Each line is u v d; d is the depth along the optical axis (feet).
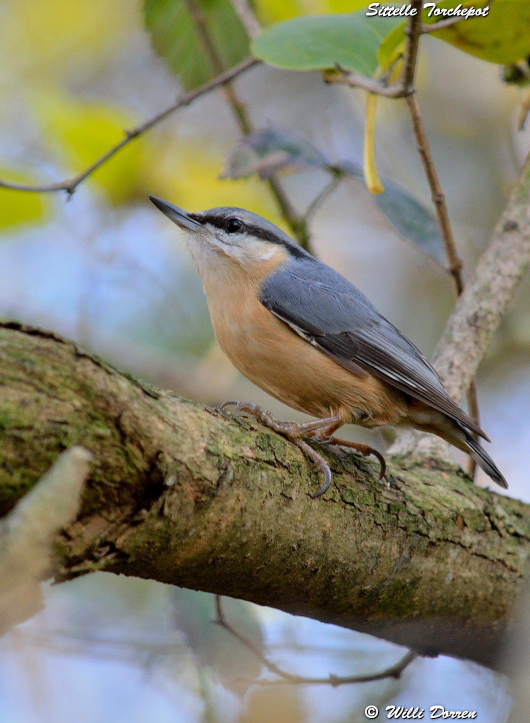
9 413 12.74
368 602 20.16
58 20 46.01
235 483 15.93
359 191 45.24
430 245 28.48
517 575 22.61
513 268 28.58
